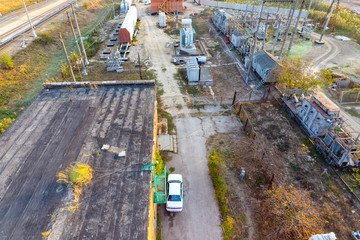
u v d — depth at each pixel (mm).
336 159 20406
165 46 47438
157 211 17578
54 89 21062
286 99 28484
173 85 34062
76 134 15883
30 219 11000
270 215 16766
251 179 20062
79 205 11539
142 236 10242
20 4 67688
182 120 27219
